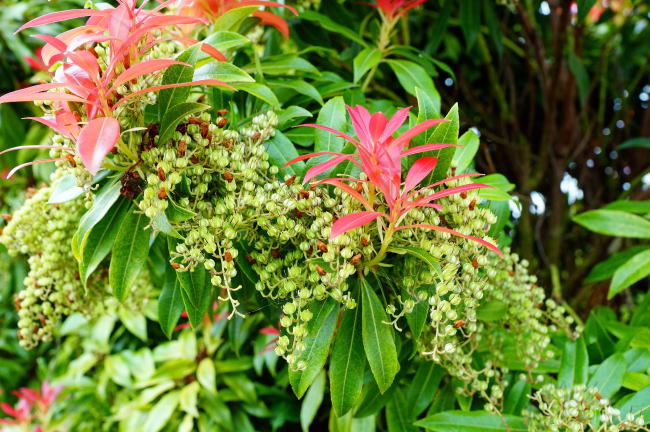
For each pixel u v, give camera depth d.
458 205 0.46
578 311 0.83
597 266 0.72
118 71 0.45
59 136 0.48
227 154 0.47
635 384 0.55
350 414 0.66
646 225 0.64
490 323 0.58
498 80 0.93
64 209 0.56
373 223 0.46
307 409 0.71
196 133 0.46
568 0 0.78
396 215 0.44
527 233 0.85
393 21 0.65
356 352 0.48
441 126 0.47
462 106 0.92
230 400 0.81
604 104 0.96
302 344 0.45
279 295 0.47
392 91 0.84
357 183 0.46
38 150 0.94
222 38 0.52
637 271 0.62
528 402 0.57
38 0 0.96
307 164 0.51
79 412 0.93
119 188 0.48
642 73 0.96
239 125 0.56
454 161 0.51
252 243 0.50
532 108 0.91
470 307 0.48
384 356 0.46
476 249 0.46
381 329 0.47
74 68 0.44
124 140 0.47
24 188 0.96
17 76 0.99
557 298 0.72
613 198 0.98
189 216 0.44
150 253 0.64
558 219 0.90
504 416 0.54
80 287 0.59
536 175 0.90
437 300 0.45
